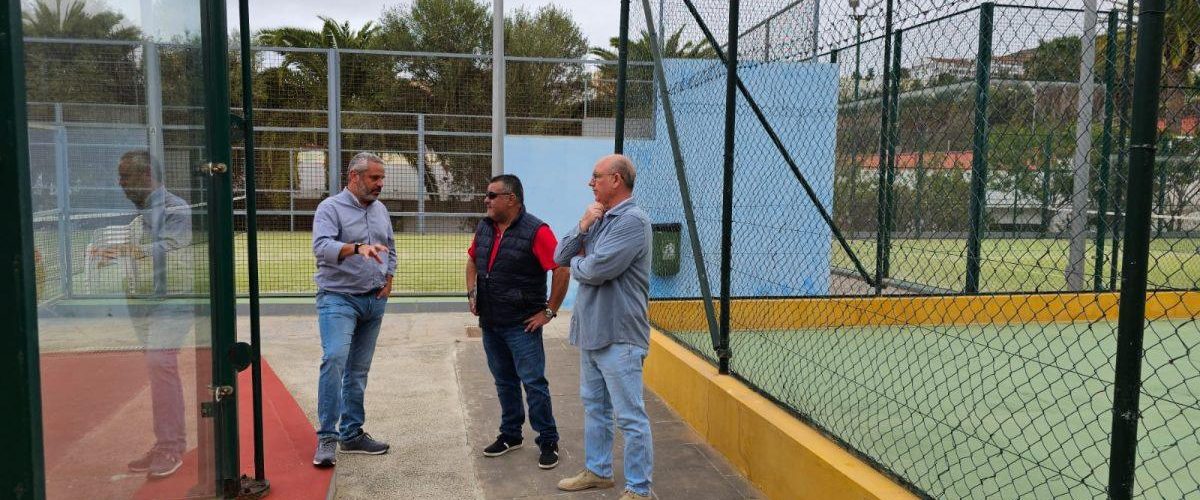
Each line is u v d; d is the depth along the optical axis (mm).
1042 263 8414
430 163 11531
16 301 2031
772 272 8258
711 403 4398
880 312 7070
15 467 2064
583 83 12070
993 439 4242
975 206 7410
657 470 4035
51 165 2299
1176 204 7422
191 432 3094
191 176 3051
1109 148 7387
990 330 7094
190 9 2998
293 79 11516
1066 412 4723
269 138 11508
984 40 7125
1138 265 2123
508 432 4227
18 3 2008
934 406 4828
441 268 12117
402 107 11867
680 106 8023
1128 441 2178
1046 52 7090
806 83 8242
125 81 2621
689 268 8336
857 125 8031
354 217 4062
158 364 2877
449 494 3740
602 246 3379
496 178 3984
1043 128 7531
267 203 11633
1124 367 2168
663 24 7469
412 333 7496
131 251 2691
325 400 3854
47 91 2250
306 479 3674
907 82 7645
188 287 3049
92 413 2529
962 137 7605
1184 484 3619
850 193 8250
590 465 3779
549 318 3990
